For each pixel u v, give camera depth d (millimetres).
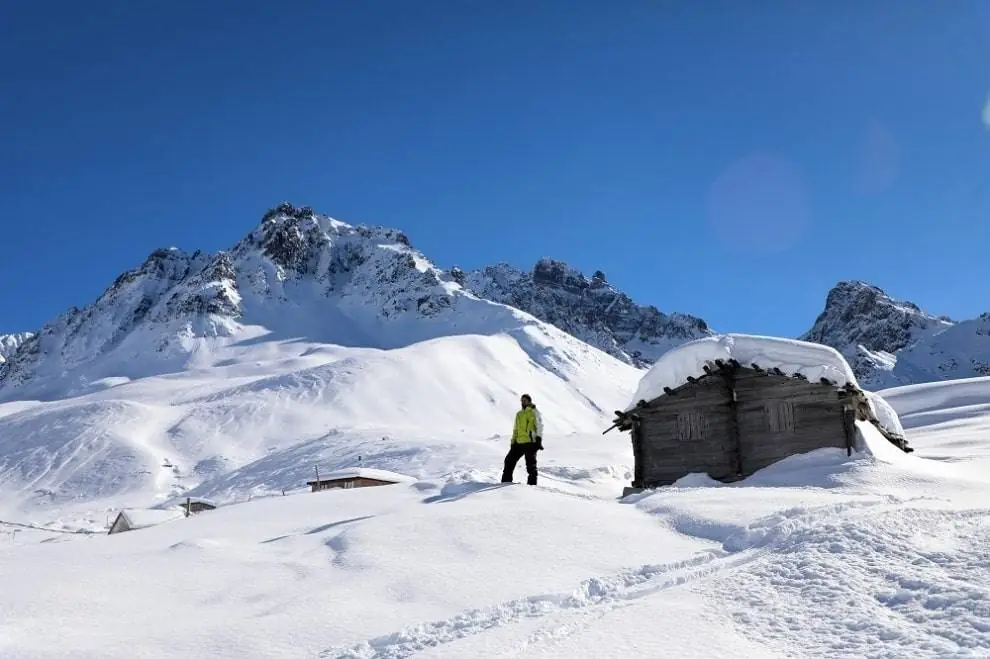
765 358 22234
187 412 139125
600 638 6355
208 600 9258
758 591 7312
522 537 11055
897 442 27469
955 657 5328
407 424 139875
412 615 8000
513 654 6172
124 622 8391
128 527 39094
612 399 193750
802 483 18234
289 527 14945
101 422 129500
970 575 7125
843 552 8164
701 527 11227
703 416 22734
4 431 132500
